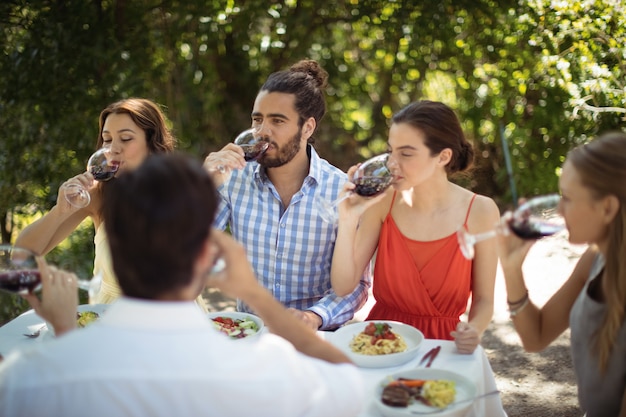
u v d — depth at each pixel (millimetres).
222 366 1134
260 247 2783
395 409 1629
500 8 6680
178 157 1188
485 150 7574
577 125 6660
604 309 1782
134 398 1089
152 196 1123
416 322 2537
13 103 5520
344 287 2508
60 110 5582
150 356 1109
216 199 1191
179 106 6922
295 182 2783
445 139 2359
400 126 2352
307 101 2650
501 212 7031
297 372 1205
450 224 2482
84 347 1115
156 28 6375
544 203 1826
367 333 2143
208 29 6453
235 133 7754
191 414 1111
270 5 6891
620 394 1780
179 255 1130
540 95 7141
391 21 7008
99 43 5645
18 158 5512
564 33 6207
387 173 2268
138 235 1117
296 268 2758
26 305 4629
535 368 3779
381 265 2572
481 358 2012
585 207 1731
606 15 5973
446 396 1652
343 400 1271
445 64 7523
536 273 5219
